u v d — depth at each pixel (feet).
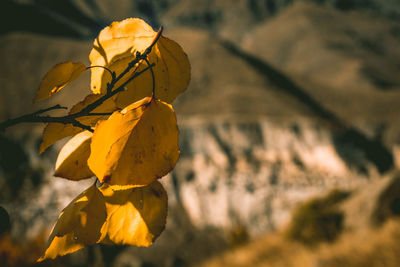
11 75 185.98
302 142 156.66
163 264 79.82
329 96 206.08
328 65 388.37
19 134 124.36
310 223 37.86
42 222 79.00
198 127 155.12
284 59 434.71
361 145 162.40
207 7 559.38
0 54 197.57
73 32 327.88
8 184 35.22
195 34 225.35
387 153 161.48
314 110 181.78
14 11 300.20
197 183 140.15
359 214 37.45
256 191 136.26
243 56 222.07
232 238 56.08
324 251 30.07
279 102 177.17
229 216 131.85
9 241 27.53
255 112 165.89
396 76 364.99
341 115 185.47
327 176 147.95
